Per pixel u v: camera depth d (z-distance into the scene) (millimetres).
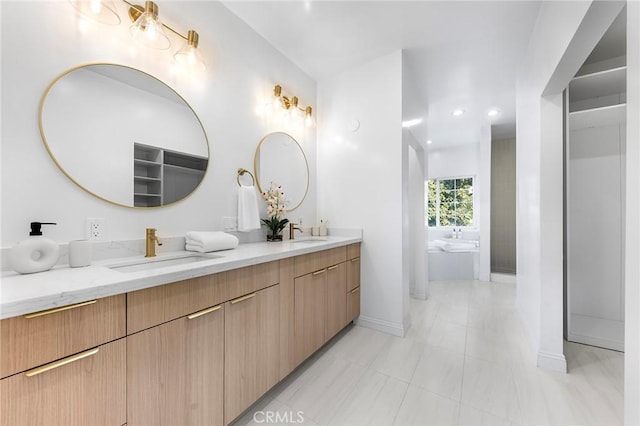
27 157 1052
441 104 3482
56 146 1125
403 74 2385
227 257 1308
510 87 3037
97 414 799
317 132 2879
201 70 1720
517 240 2809
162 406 966
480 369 1789
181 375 1028
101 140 1267
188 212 1645
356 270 2482
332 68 2645
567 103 2270
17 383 662
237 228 1962
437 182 5461
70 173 1163
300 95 2635
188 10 1645
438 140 4941
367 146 2539
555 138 1819
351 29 2102
